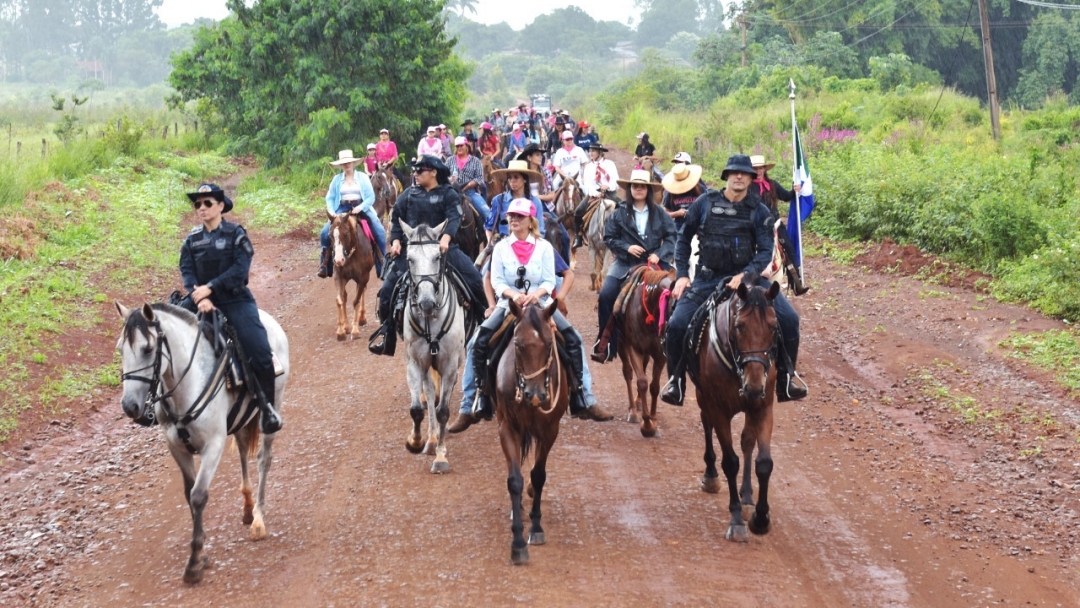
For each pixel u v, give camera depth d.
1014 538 8.15
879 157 22.36
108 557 8.27
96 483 10.12
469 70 36.62
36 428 11.70
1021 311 14.19
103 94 114.00
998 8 62.44
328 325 15.81
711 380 7.76
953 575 7.45
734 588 7.09
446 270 9.57
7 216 19.08
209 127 37.16
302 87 30.28
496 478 9.33
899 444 10.41
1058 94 54.94
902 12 62.38
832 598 7.02
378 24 30.91
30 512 9.45
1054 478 9.39
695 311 8.34
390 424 11.03
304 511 8.85
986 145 26.52
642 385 10.12
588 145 24.53
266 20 30.83
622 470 9.45
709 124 39.66
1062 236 15.49
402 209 10.48
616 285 10.34
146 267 18.92
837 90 48.88
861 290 16.62
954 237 17.28
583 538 7.96
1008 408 11.12
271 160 31.42
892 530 8.25
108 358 14.23
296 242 22.86
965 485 9.30
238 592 7.36
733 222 8.20
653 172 17.52
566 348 8.02
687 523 8.25
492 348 8.04
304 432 10.98
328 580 7.45
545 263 8.16
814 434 10.70
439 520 8.41
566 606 6.83
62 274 17.00
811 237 20.77
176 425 7.34
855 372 13.11
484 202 15.50
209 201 7.88
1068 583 7.37
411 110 32.12
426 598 7.05
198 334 7.46
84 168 25.50
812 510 8.62
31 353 13.45
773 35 66.44
